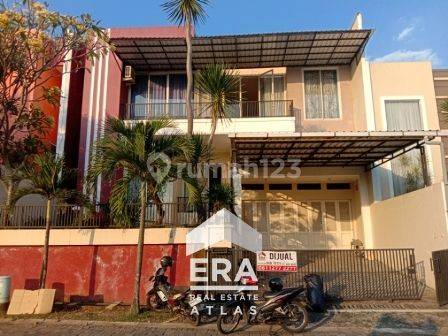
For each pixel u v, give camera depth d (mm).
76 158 15383
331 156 13102
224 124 13594
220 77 10602
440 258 8617
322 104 15562
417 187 13953
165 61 15016
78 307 8602
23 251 9250
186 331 6914
